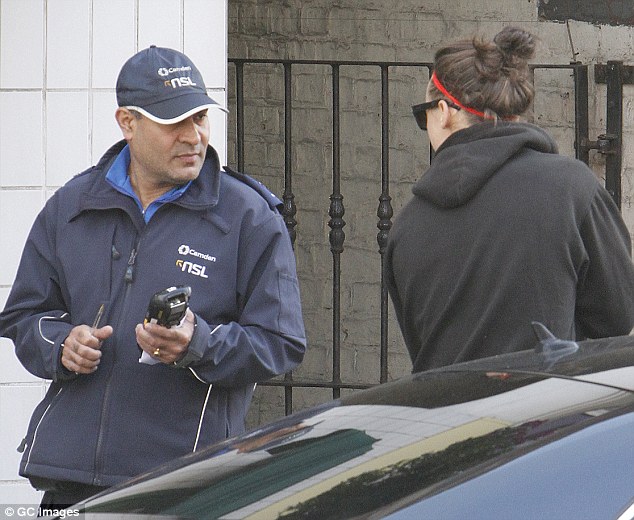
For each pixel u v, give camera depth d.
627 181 21.17
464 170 10.74
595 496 6.73
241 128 19.50
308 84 21.69
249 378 11.50
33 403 16.52
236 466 8.30
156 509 7.96
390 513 6.86
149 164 11.51
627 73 20.98
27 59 16.36
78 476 11.38
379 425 8.20
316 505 7.23
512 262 10.51
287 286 11.84
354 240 21.64
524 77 11.12
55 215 12.06
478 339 10.67
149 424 11.44
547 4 21.34
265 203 12.05
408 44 21.52
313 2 21.64
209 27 16.38
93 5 16.34
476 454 7.25
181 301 10.80
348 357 21.73
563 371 8.34
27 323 11.89
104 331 11.25
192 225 11.73
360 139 21.62
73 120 16.44
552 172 10.59
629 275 10.80
